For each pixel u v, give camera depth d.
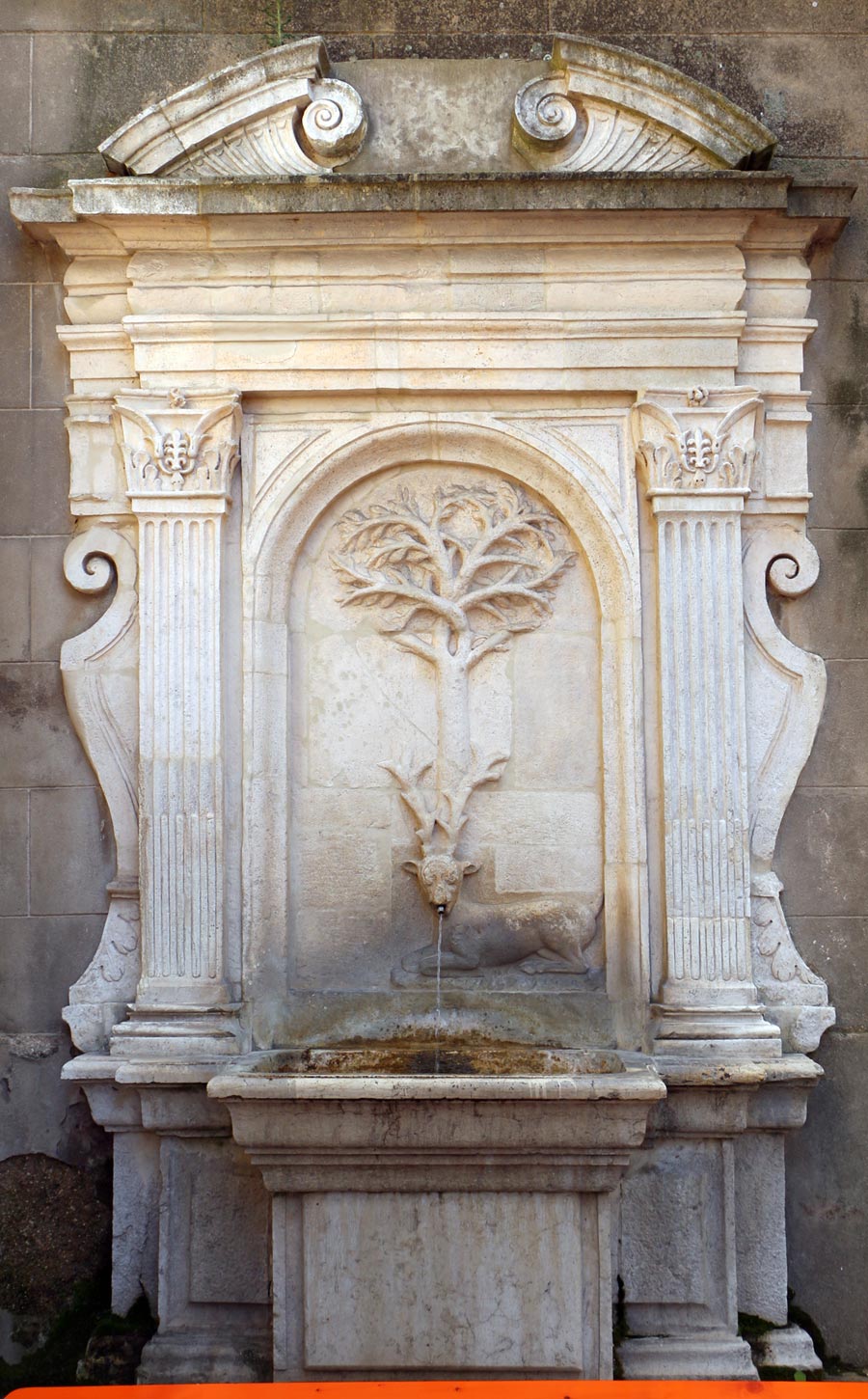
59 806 5.68
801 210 5.65
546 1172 4.80
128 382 5.75
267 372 5.65
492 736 5.79
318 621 5.84
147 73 5.96
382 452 5.78
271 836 5.63
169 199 5.52
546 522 5.83
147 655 5.57
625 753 5.61
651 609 5.67
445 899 5.59
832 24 5.94
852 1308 5.48
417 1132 4.73
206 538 5.60
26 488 5.80
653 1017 5.45
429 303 5.66
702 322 5.62
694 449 5.57
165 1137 5.38
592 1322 4.82
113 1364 5.26
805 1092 5.39
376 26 5.97
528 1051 5.40
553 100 5.77
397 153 5.86
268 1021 5.54
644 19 5.95
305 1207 4.86
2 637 5.75
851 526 5.77
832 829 5.67
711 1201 5.31
